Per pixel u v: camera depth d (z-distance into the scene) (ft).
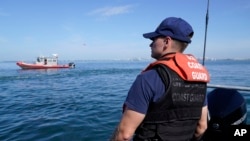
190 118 6.75
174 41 6.89
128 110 6.43
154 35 7.07
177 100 6.39
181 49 7.04
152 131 6.55
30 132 25.34
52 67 196.13
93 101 46.68
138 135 6.84
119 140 6.65
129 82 94.32
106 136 23.70
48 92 65.46
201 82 6.91
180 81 6.44
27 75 134.51
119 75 137.28
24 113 35.99
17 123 29.30
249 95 36.63
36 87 80.02
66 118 31.19
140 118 6.36
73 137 23.48
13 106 42.91
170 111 6.42
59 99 51.16
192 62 6.89
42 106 42.47
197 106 6.86
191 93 6.66
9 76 126.31
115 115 32.48
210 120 9.46
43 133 24.90
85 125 27.35
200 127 7.73
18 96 57.72
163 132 6.50
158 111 6.40
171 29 6.86
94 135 23.98
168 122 6.46
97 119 30.27
